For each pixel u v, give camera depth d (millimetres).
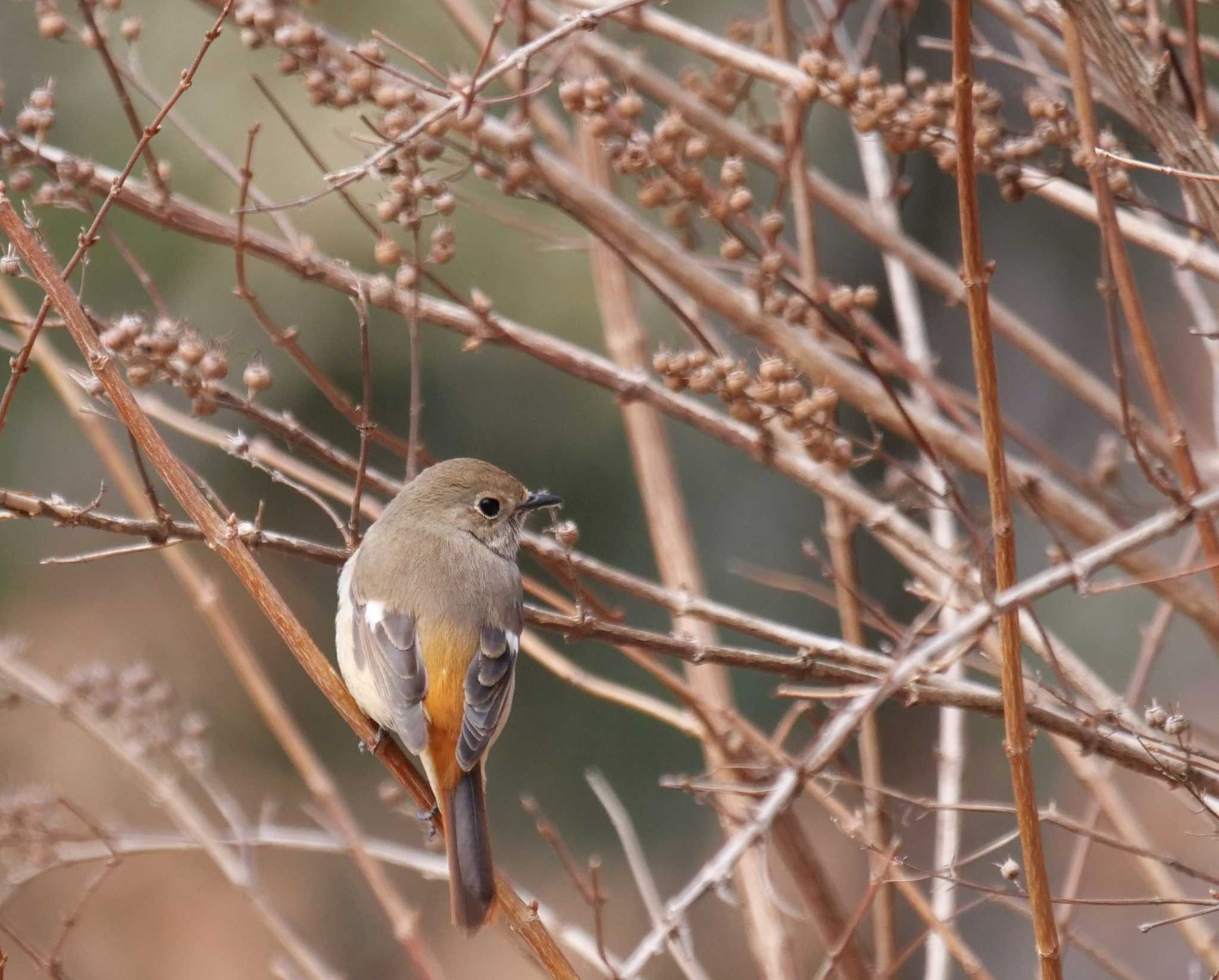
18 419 18094
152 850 9742
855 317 9172
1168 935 20141
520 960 19578
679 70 15359
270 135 16656
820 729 9484
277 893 19484
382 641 8664
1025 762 6711
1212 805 8727
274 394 17594
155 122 7141
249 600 20031
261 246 8797
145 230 16844
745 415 8414
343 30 16094
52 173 8719
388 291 8906
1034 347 10102
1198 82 8227
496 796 19609
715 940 19016
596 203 9469
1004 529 6789
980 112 8586
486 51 7406
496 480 9680
